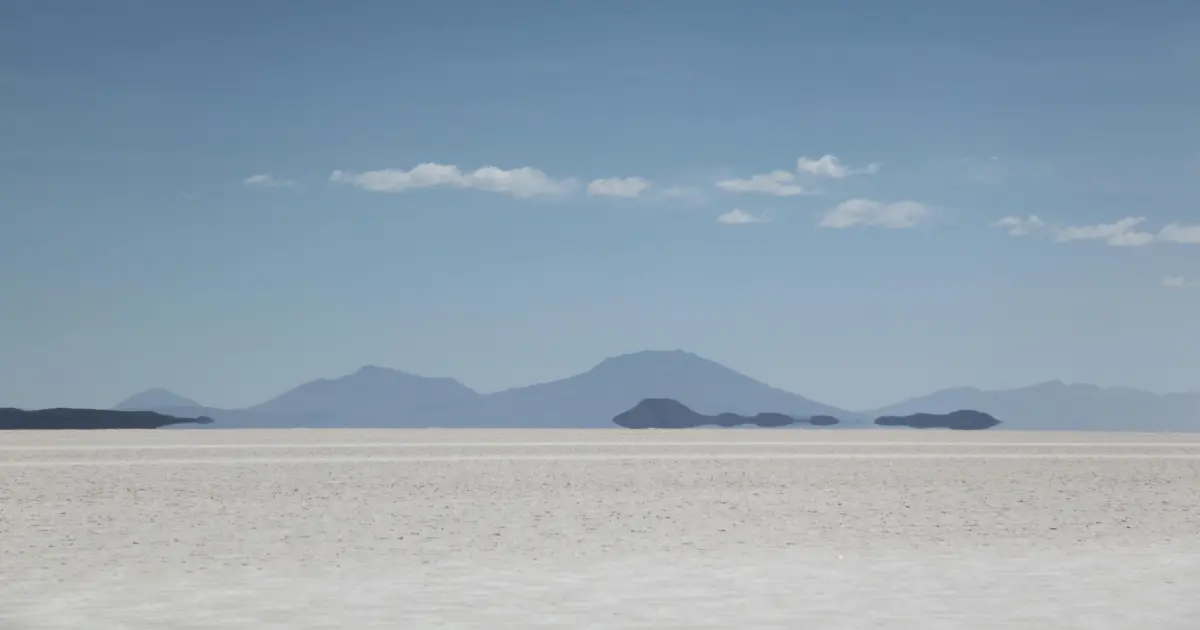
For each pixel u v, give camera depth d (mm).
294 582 17188
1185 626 13930
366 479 36250
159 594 16047
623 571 18422
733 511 27906
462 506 28625
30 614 14492
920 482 36531
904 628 13727
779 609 15016
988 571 18578
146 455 48281
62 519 25406
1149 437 76750
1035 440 70125
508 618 14320
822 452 52969
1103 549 21594
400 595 16047
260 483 34625
